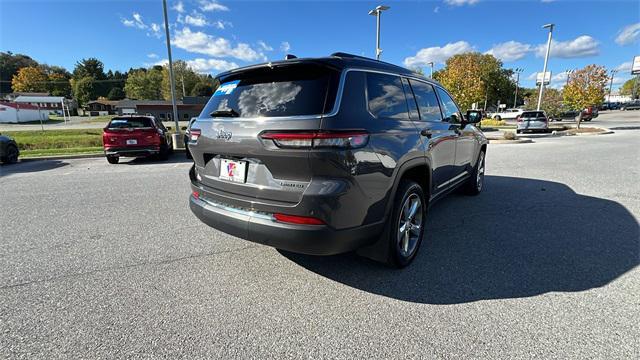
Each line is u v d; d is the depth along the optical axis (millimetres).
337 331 2158
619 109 65500
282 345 2033
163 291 2658
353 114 2361
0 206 5152
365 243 2553
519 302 2451
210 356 1943
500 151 11523
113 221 4395
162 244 3615
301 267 3053
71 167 9414
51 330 2178
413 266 3045
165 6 13430
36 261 3207
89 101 101312
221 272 2973
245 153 2482
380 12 17250
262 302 2498
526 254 3262
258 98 2574
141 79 97688
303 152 2184
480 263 3086
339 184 2236
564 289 2623
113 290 2674
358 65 2617
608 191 5719
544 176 7070
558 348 1974
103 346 2025
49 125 44281
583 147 12477
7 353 1960
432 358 1909
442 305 2434
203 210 2840
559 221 4203
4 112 53812
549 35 23672
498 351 1957
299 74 2502
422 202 3205
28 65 118188
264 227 2385
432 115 3582
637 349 1954
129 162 10414
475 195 5488
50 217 4582
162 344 2045
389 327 2193
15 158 10625
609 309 2352
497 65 58344
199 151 2939
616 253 3260
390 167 2617
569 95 22797
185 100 73062
